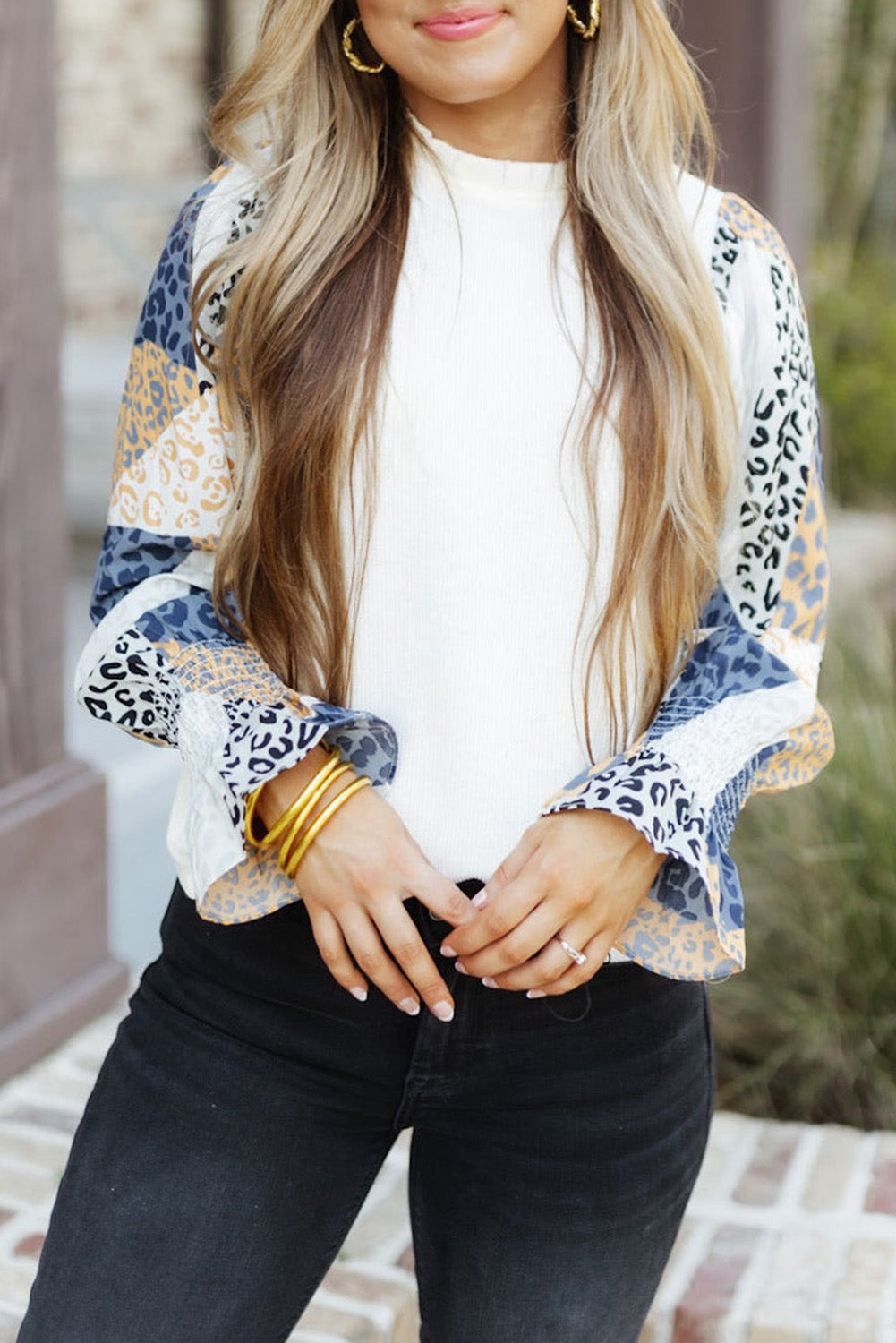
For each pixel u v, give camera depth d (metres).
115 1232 1.26
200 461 1.31
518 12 1.21
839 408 7.00
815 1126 2.64
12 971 2.76
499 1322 1.30
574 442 1.25
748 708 1.29
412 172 1.29
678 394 1.26
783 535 1.34
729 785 1.28
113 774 4.12
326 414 1.25
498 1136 1.31
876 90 8.68
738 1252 2.25
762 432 1.32
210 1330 1.26
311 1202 1.30
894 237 9.22
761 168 4.36
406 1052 1.29
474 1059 1.28
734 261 1.32
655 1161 1.32
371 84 1.30
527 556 1.26
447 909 1.21
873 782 3.04
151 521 1.32
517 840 1.29
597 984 1.29
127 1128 1.29
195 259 1.30
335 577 1.27
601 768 1.27
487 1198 1.32
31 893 2.79
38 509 2.78
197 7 8.34
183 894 1.38
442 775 1.28
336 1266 2.20
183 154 8.39
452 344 1.26
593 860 1.21
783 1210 2.36
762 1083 2.85
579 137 1.28
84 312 7.88
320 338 1.25
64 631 2.87
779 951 2.95
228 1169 1.27
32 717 2.81
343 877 1.22
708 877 1.23
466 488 1.25
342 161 1.28
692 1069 1.36
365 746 1.29
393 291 1.27
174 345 1.30
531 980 1.22
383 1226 2.31
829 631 3.84
